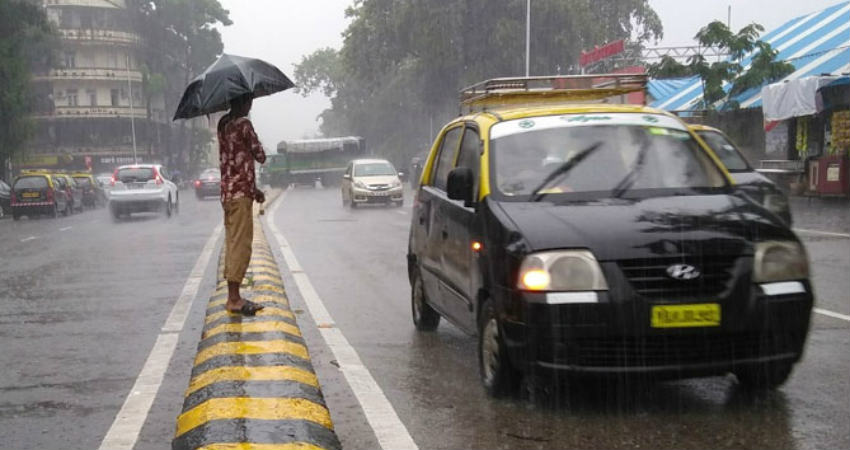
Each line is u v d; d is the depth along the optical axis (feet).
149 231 65.10
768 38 91.35
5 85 120.37
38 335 23.81
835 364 18.44
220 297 26.86
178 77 264.93
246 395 14.92
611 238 14.64
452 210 19.25
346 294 30.42
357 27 148.97
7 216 110.01
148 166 85.76
